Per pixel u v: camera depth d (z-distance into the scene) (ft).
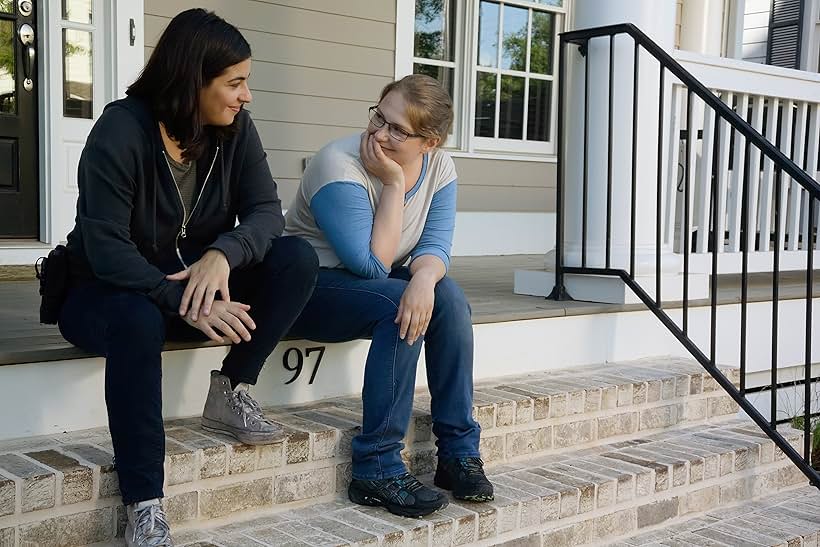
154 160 6.67
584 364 10.98
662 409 10.36
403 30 18.12
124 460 6.19
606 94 11.54
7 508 6.00
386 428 7.39
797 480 10.53
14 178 13.82
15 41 13.66
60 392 7.18
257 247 7.00
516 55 20.59
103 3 14.19
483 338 9.97
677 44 22.95
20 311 9.58
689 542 8.65
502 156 20.13
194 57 6.48
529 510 7.79
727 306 12.37
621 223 11.58
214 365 7.97
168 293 6.53
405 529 6.99
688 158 10.35
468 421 7.81
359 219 7.74
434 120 7.67
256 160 7.47
